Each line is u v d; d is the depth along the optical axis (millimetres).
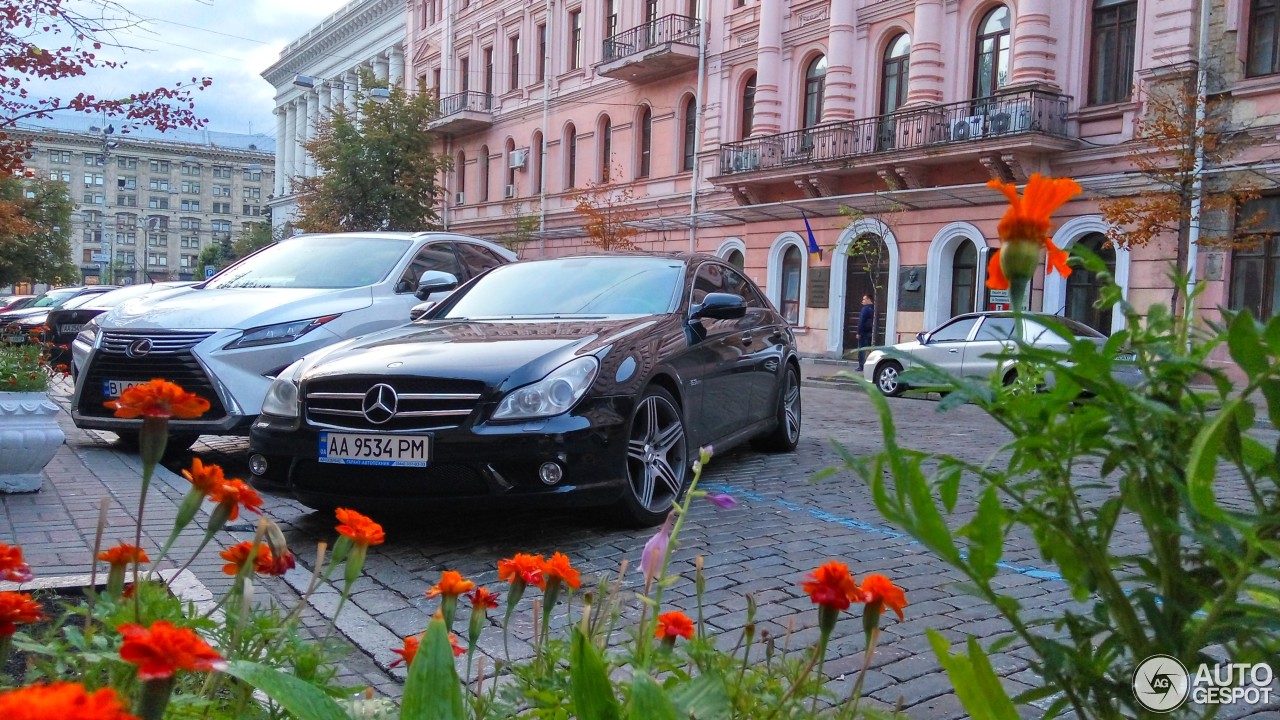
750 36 25219
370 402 4602
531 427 4457
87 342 7500
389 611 3715
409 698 941
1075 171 18672
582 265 6410
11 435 5473
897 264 21625
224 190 115938
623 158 29516
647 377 4965
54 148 106375
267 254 8445
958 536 997
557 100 32250
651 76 28266
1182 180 15773
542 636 1756
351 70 48312
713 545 4781
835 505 5773
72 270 50125
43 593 3418
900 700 1437
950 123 19969
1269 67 16172
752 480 6516
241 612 1476
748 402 6621
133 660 898
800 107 24188
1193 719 1251
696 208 26766
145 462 1477
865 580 1472
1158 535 1047
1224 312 945
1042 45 18781
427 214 32906
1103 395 955
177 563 4172
